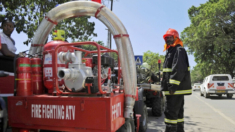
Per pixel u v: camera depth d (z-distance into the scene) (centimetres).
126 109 329
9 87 383
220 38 3144
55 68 301
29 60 323
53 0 1080
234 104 1224
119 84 404
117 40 345
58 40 364
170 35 411
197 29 3350
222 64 3750
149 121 739
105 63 328
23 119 296
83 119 265
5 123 303
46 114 284
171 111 394
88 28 1231
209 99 1586
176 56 387
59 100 277
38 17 1098
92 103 262
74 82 295
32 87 335
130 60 340
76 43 288
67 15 384
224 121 731
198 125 674
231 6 3114
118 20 346
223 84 1608
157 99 816
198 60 3903
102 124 258
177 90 392
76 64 304
